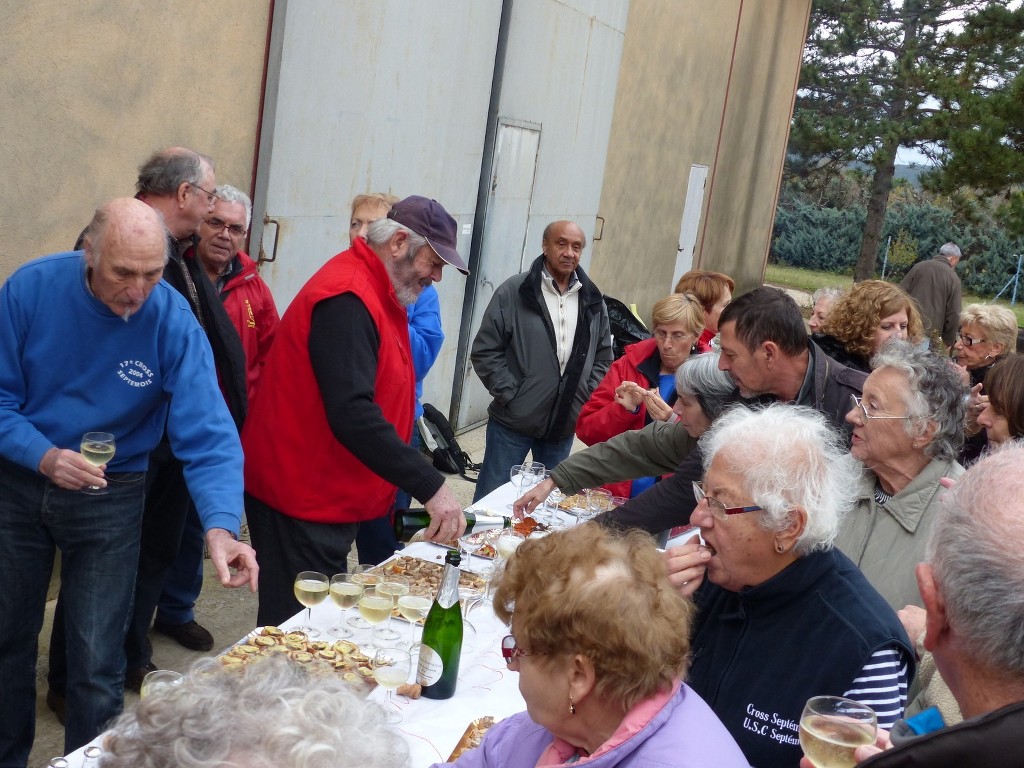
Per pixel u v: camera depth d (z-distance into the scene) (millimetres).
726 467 2100
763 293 3191
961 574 1358
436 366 7309
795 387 3160
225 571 2680
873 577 2645
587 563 1603
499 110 7438
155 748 1014
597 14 9055
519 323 5105
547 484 3658
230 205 3926
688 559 2131
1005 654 1320
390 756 1081
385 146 5930
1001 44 23359
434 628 2385
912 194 30672
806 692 2033
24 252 3801
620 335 6293
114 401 2832
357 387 3072
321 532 3229
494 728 1858
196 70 4371
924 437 2625
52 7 3672
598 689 1570
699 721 1607
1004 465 1427
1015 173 19031
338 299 3107
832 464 2162
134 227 2633
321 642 2510
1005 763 1218
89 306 2750
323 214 5453
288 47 4883
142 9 4047
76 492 2824
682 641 1601
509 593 1659
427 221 3240
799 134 26281
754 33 15750
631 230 11781
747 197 17922
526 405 5129
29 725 3014
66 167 3889
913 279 11586
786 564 2094
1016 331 5582
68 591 2916
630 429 4445
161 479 3613
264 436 3203
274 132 4895
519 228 8281
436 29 6246
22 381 2789
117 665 2979
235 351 3666
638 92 11141
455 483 6629
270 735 1029
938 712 1773
